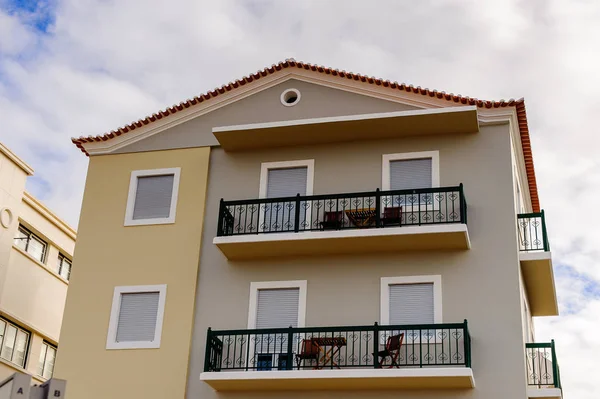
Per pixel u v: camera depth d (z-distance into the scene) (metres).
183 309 21.41
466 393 18.95
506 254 20.22
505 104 21.36
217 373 19.50
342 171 22.22
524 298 21.55
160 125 23.92
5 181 27.03
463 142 21.69
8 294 26.95
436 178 21.44
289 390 19.89
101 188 23.52
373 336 19.80
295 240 20.62
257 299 21.23
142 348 21.19
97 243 22.75
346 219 21.56
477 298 19.91
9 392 9.18
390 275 20.66
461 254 20.47
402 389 19.25
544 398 18.66
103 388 20.92
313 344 19.42
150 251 22.31
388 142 22.22
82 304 22.03
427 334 19.62
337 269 21.06
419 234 19.97
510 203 20.72
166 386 20.64
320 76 23.16
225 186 22.81
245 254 21.52
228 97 23.69
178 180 23.09
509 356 19.14
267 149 23.03
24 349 27.89
